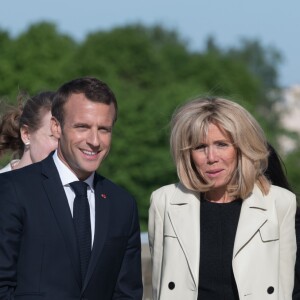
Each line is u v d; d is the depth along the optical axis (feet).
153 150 238.27
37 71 272.92
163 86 291.99
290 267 29.17
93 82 26.45
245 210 28.91
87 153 26.17
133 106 244.01
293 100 421.59
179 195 29.55
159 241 29.86
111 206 27.58
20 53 277.03
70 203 26.86
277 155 31.12
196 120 28.22
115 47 297.33
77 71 277.23
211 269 28.58
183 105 29.07
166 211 29.58
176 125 28.81
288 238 29.22
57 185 26.73
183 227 29.07
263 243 28.76
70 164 26.73
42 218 26.25
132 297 27.76
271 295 28.43
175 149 28.84
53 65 276.41
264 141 28.81
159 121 241.35
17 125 33.99
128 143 237.25
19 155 34.35
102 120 26.08
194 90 262.06
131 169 233.55
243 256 28.48
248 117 28.40
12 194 26.30
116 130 239.71
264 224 28.84
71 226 26.37
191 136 28.37
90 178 27.30
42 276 25.90
